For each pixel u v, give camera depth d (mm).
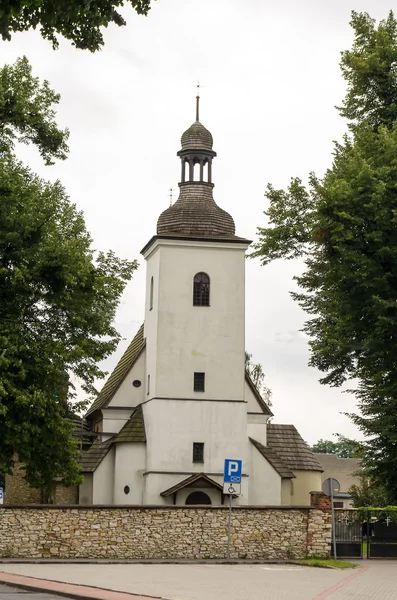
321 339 38156
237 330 52844
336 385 38281
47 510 32281
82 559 31766
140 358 54406
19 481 55781
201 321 52688
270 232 37250
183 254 53281
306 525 33875
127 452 51656
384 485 37844
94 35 15344
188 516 33312
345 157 34125
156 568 28375
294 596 19984
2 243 34312
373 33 36719
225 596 19750
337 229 31109
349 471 111125
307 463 58312
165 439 51000
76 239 36656
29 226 34438
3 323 34531
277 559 33344
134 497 51219
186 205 54406
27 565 29125
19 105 35656
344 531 37094
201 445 51281
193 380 51938
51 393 35719
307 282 39000
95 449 53500
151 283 54750
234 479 32656
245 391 54812
